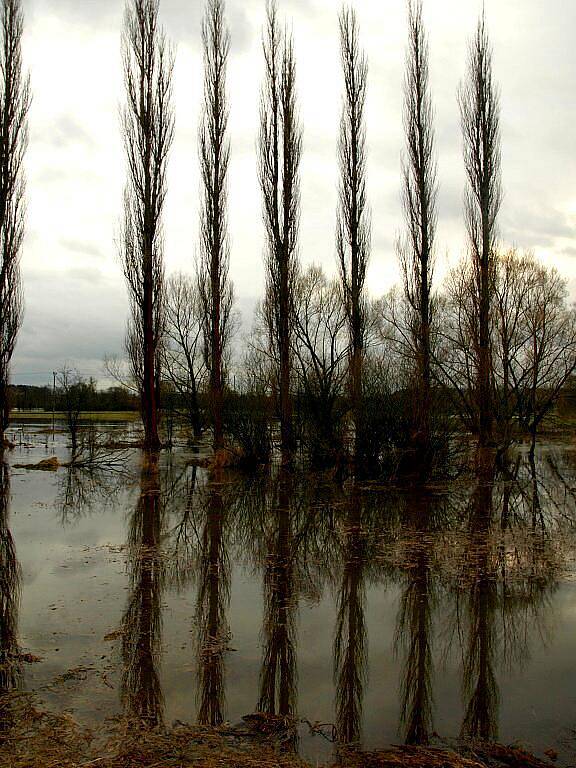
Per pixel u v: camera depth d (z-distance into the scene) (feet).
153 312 71.77
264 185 70.69
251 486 54.95
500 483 57.21
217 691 16.42
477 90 74.23
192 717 14.93
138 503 46.57
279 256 69.56
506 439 71.67
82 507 44.86
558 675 17.65
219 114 75.41
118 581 26.37
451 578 26.73
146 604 23.44
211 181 75.10
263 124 70.59
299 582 26.53
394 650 19.51
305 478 58.65
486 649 19.53
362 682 17.21
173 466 70.59
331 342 90.33
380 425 57.16
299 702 15.94
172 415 111.75
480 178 73.61
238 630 20.98
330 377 65.72
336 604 23.73
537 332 105.91
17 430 132.16
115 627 20.98
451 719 15.12
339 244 69.10
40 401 188.75
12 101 88.02
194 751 13.25
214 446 71.00
